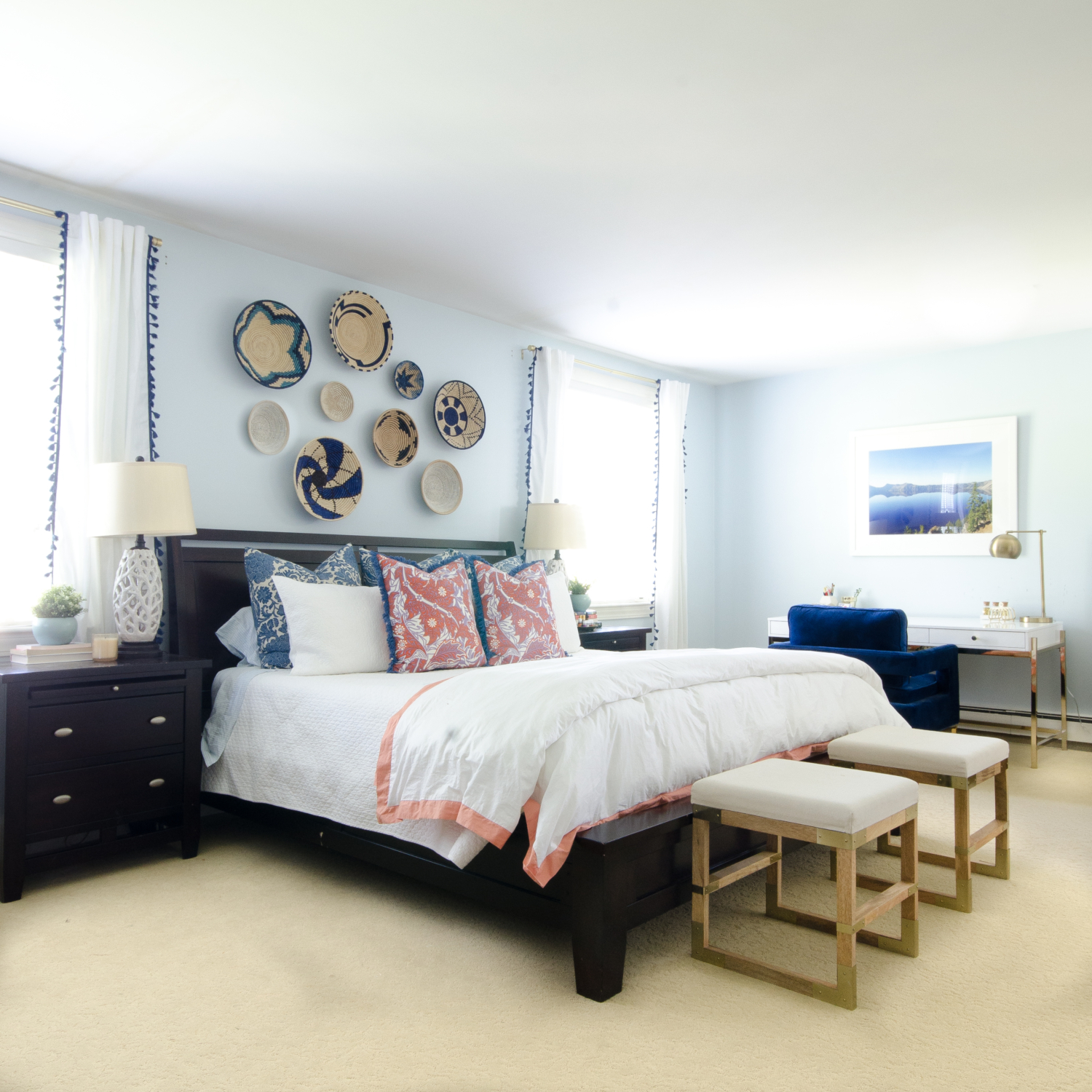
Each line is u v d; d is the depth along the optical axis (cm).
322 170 312
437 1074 169
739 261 404
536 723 215
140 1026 187
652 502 608
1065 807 372
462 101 266
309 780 276
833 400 619
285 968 216
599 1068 171
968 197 335
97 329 323
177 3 220
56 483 317
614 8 221
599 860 197
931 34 232
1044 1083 166
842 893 196
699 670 268
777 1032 184
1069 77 252
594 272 419
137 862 303
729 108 270
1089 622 516
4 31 231
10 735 263
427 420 463
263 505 389
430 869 239
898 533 588
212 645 355
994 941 233
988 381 554
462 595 346
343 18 225
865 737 284
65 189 327
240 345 377
